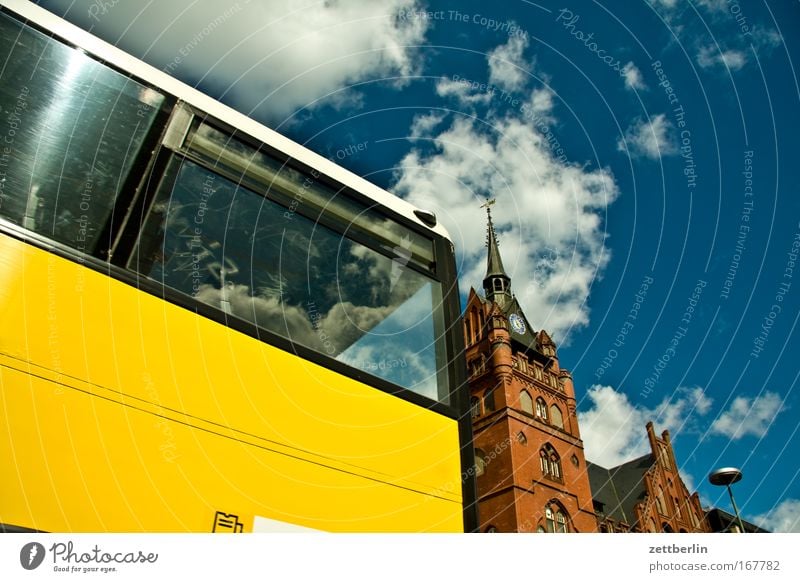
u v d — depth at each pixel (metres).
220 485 2.62
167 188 3.20
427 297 4.11
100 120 3.17
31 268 2.59
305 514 2.80
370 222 4.12
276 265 3.47
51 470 2.27
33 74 3.11
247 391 2.92
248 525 2.60
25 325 2.46
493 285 60.69
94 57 3.30
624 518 55.50
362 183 4.27
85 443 2.38
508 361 53.22
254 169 3.65
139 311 2.78
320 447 3.03
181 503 2.48
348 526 2.90
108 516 2.30
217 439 2.71
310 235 3.74
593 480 58.75
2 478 2.18
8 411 2.28
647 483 57.56
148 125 3.29
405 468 3.27
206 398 2.77
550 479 48.50
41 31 3.22
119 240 2.90
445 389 3.77
